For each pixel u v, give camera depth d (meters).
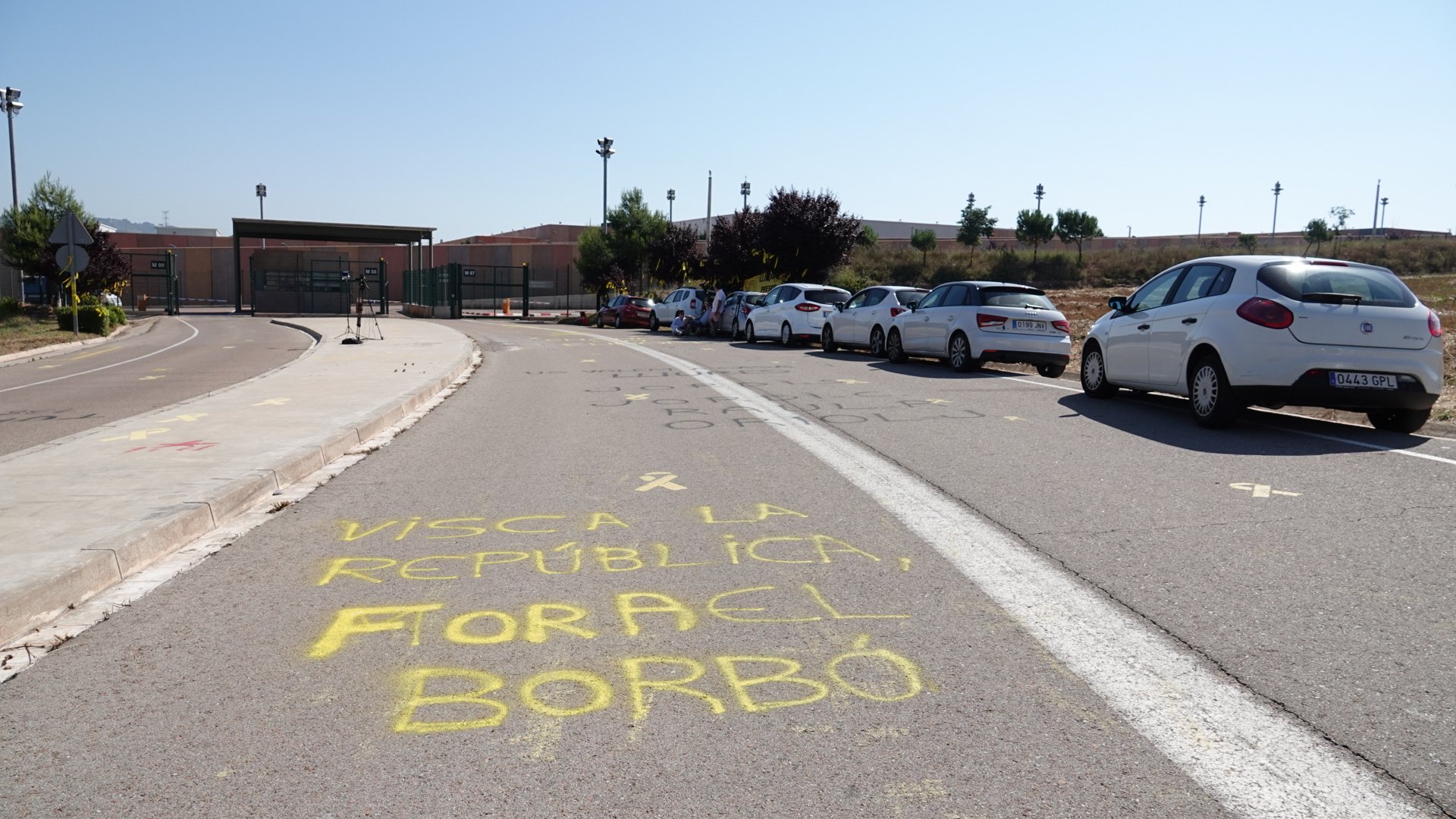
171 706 3.53
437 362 17.62
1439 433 9.07
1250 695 3.54
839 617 4.37
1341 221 71.25
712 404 11.85
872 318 19.30
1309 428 9.33
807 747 3.19
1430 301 36.19
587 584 4.86
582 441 9.23
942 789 2.93
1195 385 9.52
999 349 15.12
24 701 3.60
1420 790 2.91
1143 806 2.84
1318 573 4.89
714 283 41.38
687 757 3.13
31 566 4.77
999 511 6.24
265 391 12.73
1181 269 10.49
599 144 49.00
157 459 7.72
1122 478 7.15
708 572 5.04
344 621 4.38
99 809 2.86
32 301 44.59
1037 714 3.41
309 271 53.78
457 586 4.86
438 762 3.11
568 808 2.84
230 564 5.31
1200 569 4.98
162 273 62.94
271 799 2.91
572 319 48.19
